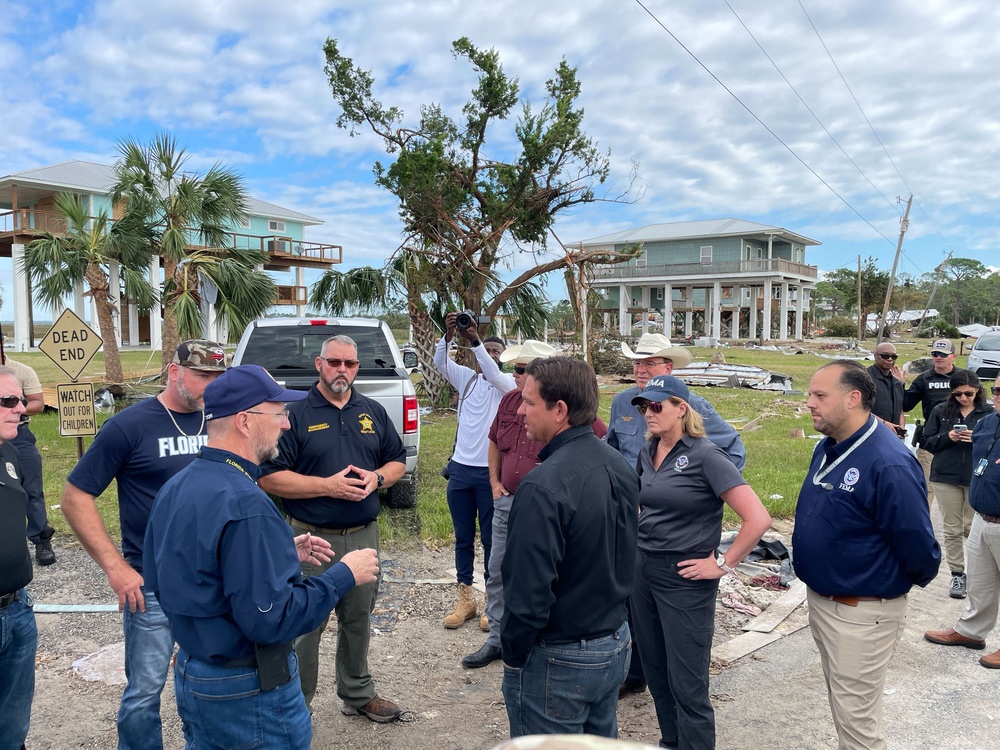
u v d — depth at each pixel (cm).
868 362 3350
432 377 1448
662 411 295
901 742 337
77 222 1459
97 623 457
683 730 292
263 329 743
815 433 1302
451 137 1389
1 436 262
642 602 312
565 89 1381
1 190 2972
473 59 1327
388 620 474
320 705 365
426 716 356
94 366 2358
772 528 682
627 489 236
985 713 364
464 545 471
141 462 288
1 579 261
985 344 1875
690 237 5422
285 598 200
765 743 336
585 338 1395
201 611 199
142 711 280
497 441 413
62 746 323
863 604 275
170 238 1431
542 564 212
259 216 3653
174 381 292
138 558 293
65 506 276
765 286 5003
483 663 411
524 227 1420
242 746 207
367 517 338
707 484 294
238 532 197
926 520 262
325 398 340
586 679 226
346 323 754
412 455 689
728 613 491
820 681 397
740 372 2298
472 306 1422
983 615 434
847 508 273
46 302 1467
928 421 562
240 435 212
